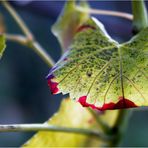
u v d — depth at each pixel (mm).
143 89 514
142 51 520
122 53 522
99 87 515
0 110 2746
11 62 2770
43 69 2836
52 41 2414
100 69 518
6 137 2318
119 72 519
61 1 893
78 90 513
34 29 2342
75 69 515
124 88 515
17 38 705
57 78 510
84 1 719
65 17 665
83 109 694
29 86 2787
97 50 523
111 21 914
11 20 2090
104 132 691
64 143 683
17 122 2779
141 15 583
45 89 2854
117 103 512
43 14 895
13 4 861
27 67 2805
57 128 652
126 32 919
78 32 540
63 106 685
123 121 695
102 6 1110
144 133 2059
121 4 1111
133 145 2023
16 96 2822
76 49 523
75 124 696
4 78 2766
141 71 517
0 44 505
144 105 511
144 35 521
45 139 666
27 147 661
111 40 526
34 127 620
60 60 518
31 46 706
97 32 531
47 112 2846
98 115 698
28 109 2830
